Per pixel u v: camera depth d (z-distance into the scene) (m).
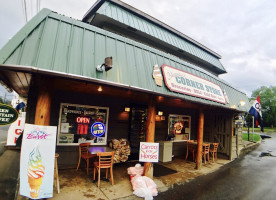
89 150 5.09
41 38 3.36
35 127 3.25
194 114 10.20
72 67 3.48
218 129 9.56
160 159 7.71
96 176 5.20
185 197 4.37
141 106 7.82
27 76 3.94
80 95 6.09
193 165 7.31
